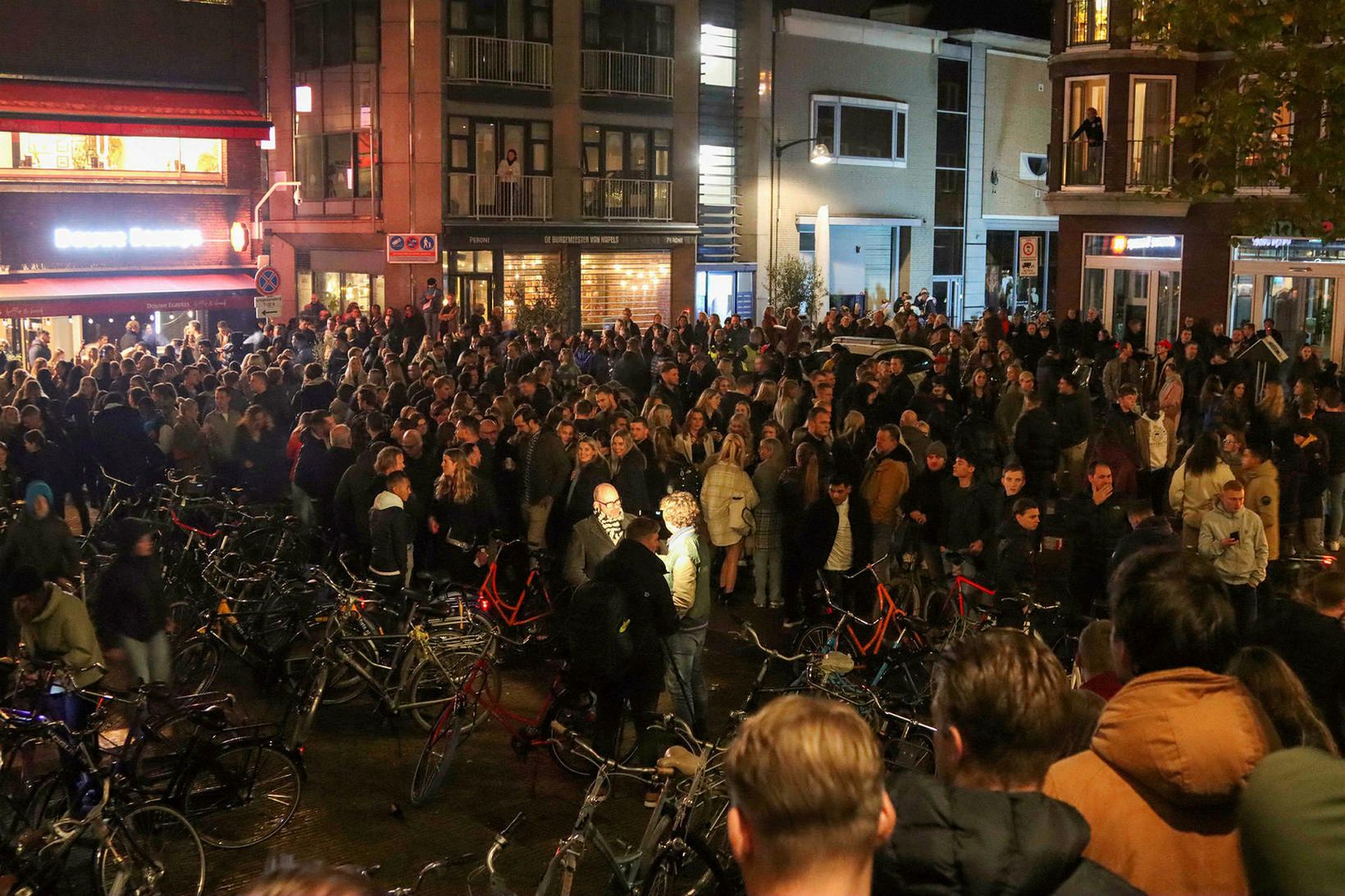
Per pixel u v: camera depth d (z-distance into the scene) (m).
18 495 15.57
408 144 33.50
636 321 37.72
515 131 34.75
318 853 7.78
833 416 17.09
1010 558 10.45
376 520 10.76
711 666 11.57
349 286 35.69
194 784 7.79
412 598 10.09
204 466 15.83
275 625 10.80
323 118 35.00
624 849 7.16
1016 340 26.02
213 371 20.91
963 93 45.09
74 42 29.83
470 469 11.92
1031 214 48.09
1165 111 30.22
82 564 13.06
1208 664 3.08
